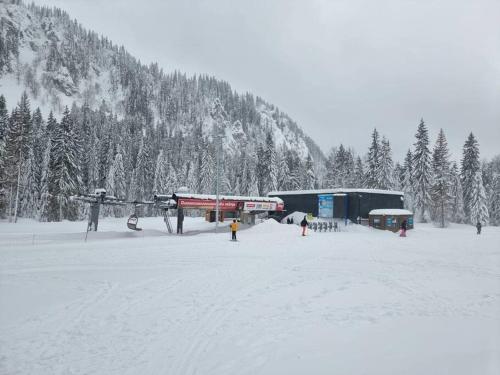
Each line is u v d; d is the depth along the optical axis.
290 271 15.69
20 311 9.71
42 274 14.38
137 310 9.84
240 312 9.66
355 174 81.62
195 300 10.87
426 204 63.62
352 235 35.41
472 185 63.69
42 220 55.25
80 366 6.54
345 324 8.55
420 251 22.80
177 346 7.39
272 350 7.03
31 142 60.88
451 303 10.47
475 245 26.56
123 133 92.31
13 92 194.62
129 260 18.06
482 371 5.46
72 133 55.03
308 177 81.06
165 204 38.59
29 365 6.59
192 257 19.36
